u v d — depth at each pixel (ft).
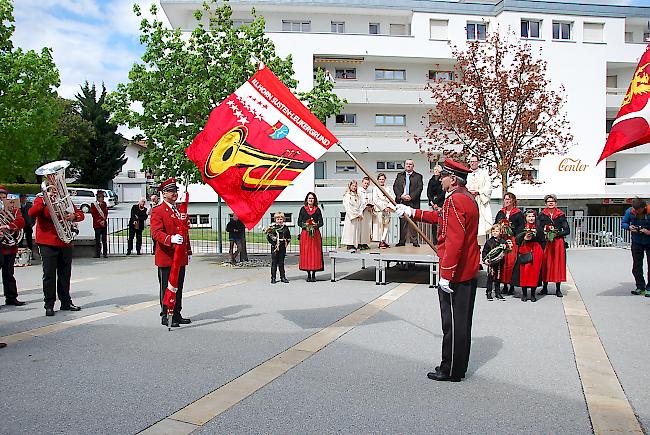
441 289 18.89
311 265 42.24
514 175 82.69
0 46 72.08
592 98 116.06
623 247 73.26
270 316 29.71
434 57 114.62
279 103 24.44
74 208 31.17
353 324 27.76
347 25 119.24
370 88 114.32
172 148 51.93
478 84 80.43
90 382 19.20
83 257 61.00
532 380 19.43
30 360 21.76
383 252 41.19
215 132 24.07
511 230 34.04
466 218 18.66
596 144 116.26
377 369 20.59
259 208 23.98
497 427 15.49
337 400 17.51
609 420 15.93
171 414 16.43
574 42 115.03
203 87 51.93
